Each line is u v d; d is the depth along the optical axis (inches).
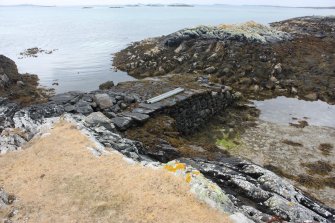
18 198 598.9
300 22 4571.9
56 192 609.9
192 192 588.4
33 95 1713.8
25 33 5226.4
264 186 700.0
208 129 1344.7
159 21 7642.7
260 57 2075.5
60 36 4744.1
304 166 1084.5
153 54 2396.7
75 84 1988.2
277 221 558.6
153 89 1373.0
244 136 1286.9
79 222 537.0
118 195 592.1
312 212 613.3
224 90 1529.3
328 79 1888.5
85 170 669.9
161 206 560.1
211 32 2470.5
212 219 529.7
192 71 2021.4
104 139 831.1
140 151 852.0
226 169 751.1
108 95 1198.3
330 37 2810.0
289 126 1397.6
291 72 1972.2
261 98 1721.2
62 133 820.6
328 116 1520.7
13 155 750.5
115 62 2632.9
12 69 2186.3
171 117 1165.7
